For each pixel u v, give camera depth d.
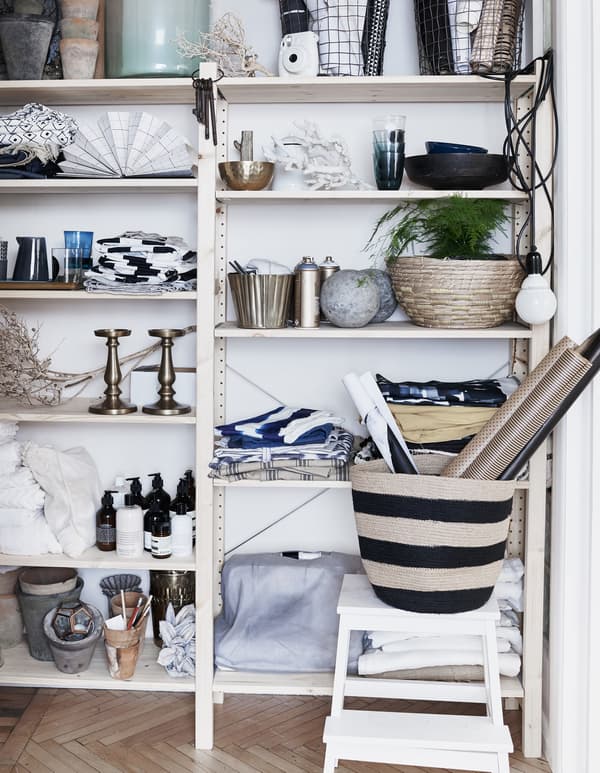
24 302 2.91
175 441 2.94
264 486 2.54
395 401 2.52
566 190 2.37
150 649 2.82
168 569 2.56
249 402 2.89
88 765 2.39
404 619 2.28
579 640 2.39
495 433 2.31
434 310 2.46
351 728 2.23
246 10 2.77
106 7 2.58
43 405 2.74
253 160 2.68
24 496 2.67
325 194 2.45
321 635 2.69
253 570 2.78
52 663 2.73
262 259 2.64
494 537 2.23
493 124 2.74
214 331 2.48
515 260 2.44
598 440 2.31
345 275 2.50
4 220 2.89
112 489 2.95
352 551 2.91
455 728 2.24
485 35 2.43
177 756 2.45
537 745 2.52
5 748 2.47
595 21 2.29
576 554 2.39
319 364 2.86
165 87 2.52
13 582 2.84
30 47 2.59
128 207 2.86
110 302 2.90
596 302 2.35
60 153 2.59
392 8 2.73
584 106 2.35
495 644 2.27
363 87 2.52
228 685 2.54
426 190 2.51
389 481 2.20
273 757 2.45
